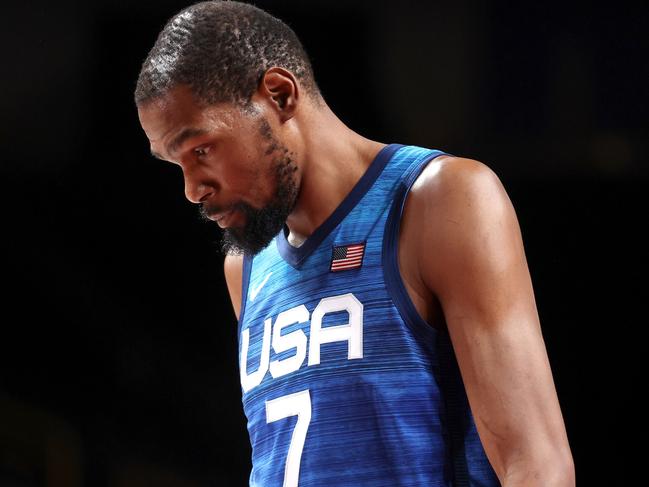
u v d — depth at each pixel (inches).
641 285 665.0
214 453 731.4
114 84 725.3
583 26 683.4
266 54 250.5
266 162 247.9
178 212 738.8
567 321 671.8
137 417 736.3
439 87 698.8
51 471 729.6
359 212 250.5
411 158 253.3
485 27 695.1
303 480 239.5
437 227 236.7
